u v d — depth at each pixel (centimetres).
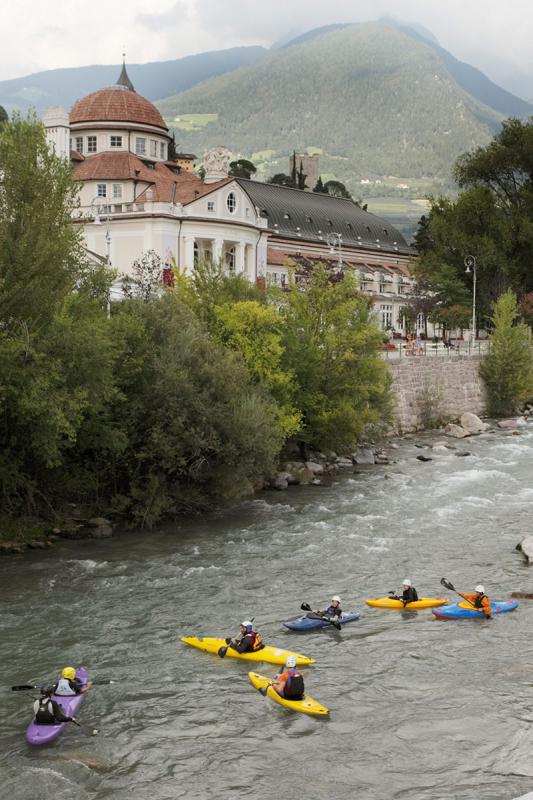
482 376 8319
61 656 2430
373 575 3209
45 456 3466
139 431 3972
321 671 2364
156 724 2059
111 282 4272
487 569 3281
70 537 3669
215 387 4138
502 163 10744
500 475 5138
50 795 1764
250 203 9600
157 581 3106
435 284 10700
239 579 3142
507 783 1800
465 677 2319
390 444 6316
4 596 2923
